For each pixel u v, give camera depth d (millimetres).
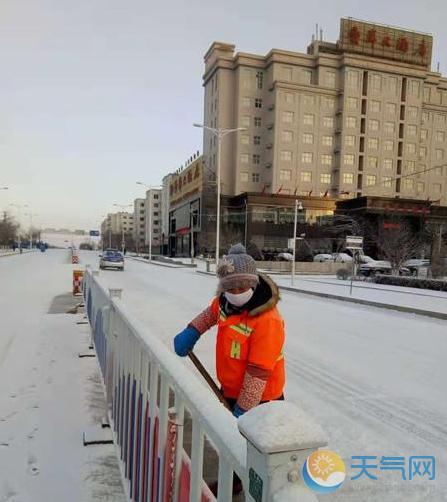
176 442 1719
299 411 1018
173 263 47219
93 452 3150
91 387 4527
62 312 9672
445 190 82750
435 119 82812
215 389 2336
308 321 10305
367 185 75562
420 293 17703
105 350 4148
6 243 96938
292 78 73938
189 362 5934
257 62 73938
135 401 2529
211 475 2709
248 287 2051
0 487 2658
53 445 3234
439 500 2811
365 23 77938
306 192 73125
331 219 66938
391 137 77062
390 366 6211
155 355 2010
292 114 72375
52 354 5844
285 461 958
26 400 4113
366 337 8414
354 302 14562
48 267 30469
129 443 2615
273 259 58562
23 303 11125
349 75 74250
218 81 75125
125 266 38844
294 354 6824
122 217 172875
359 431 3926
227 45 75562
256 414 1012
